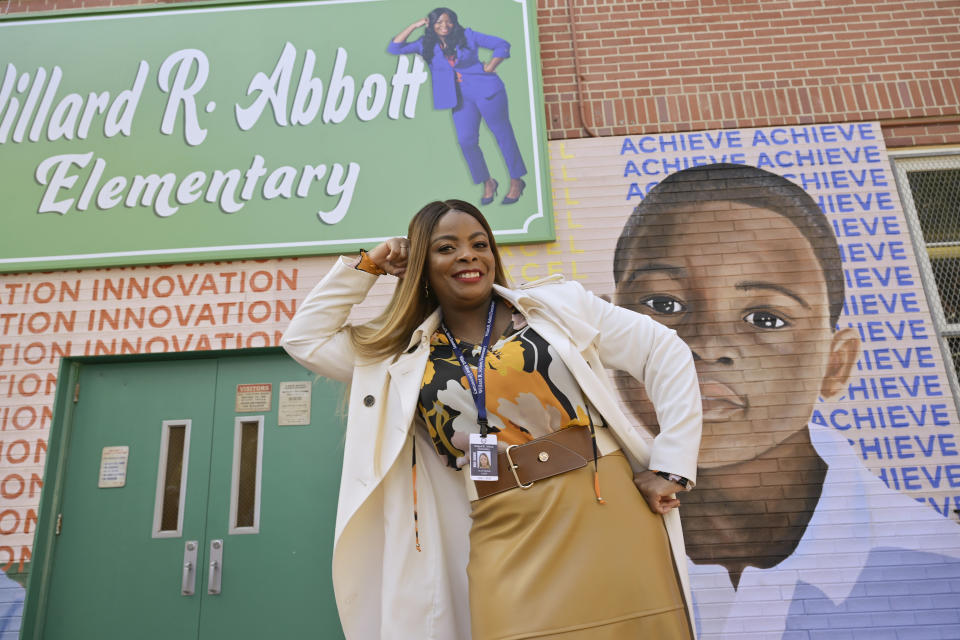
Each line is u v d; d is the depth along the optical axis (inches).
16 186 185.2
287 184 184.4
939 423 167.6
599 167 188.4
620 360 77.7
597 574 64.1
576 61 198.8
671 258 180.4
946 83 195.5
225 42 196.5
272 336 174.9
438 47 194.9
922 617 154.9
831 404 169.2
